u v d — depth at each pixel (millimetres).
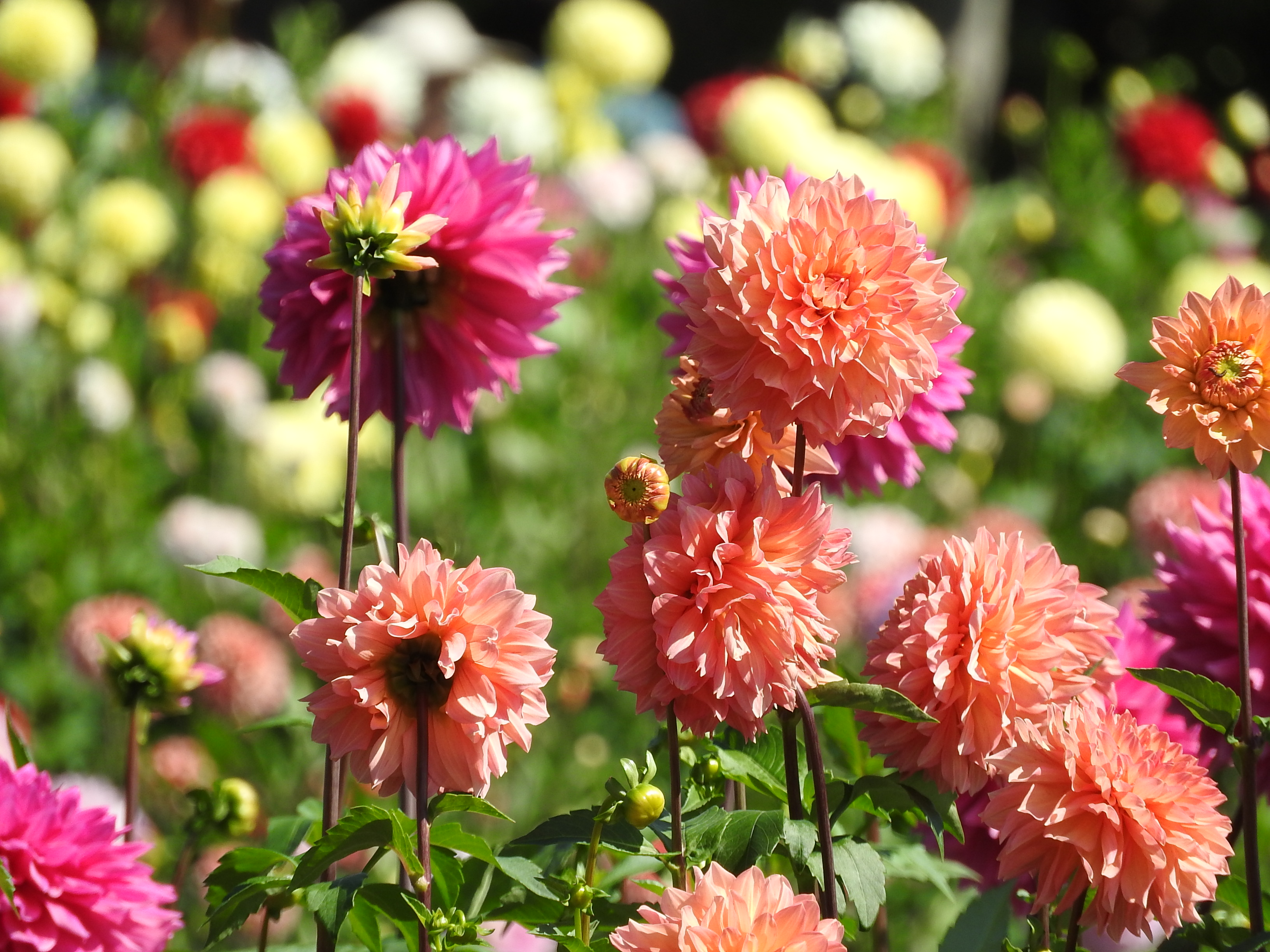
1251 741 2381
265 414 5594
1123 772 2309
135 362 5957
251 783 3848
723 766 2420
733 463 2324
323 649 2305
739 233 2322
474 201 2535
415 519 5316
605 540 5277
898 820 2502
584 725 4254
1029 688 2348
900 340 2309
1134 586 3877
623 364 5852
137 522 5566
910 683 2348
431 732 2312
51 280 5789
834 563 2320
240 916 2363
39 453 5457
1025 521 4914
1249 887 2385
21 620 5008
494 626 2295
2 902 2385
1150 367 2355
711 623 2301
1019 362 5805
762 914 2236
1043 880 2336
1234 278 2342
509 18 16766
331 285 2541
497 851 2414
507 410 5496
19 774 2422
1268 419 2334
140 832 3037
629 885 2580
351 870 2725
